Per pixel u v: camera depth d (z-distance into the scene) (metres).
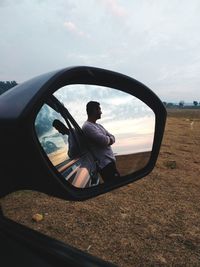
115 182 1.41
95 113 1.32
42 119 0.93
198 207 4.50
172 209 4.36
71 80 1.14
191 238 3.44
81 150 1.21
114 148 1.44
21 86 0.89
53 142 0.99
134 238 3.38
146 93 1.69
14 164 0.79
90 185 1.24
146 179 5.98
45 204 4.10
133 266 2.83
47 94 0.84
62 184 0.97
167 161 7.76
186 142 12.11
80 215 3.91
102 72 1.30
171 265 2.88
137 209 4.29
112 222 3.78
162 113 1.77
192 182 5.90
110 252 3.05
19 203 3.93
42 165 0.80
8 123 0.74
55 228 3.47
